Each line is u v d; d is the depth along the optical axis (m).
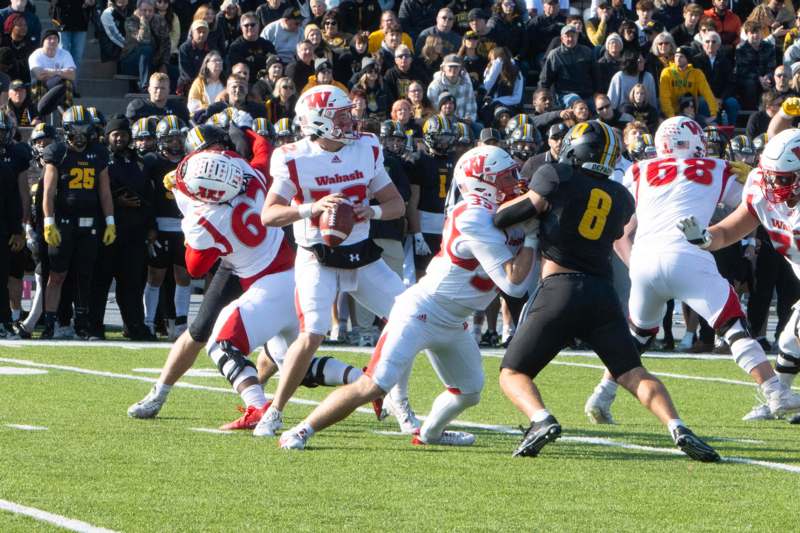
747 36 62.09
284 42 57.50
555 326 21.75
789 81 55.53
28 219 43.16
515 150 43.06
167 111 46.84
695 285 27.19
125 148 42.38
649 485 19.88
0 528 16.23
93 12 59.75
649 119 54.97
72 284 43.31
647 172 28.08
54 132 42.91
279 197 23.66
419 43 59.31
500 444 23.83
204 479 19.69
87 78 60.03
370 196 24.38
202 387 31.61
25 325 42.62
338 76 55.69
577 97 55.47
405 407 24.89
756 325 44.34
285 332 25.56
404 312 22.19
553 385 33.72
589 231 21.59
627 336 21.88
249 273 24.89
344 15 60.38
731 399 31.64
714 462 21.95
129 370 34.62
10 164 42.19
